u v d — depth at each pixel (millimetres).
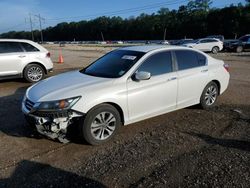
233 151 4484
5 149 4598
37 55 10297
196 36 106000
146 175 3805
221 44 26938
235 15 91250
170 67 5645
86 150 4547
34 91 4938
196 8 115562
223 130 5359
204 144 4746
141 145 4703
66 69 14039
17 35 170250
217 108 6684
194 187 3537
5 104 7180
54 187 3570
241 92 8273
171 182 3641
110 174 3836
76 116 4496
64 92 4574
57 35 165375
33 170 3965
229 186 3553
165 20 123562
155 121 5816
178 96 5773
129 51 5691
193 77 5992
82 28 155000
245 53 25766
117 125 4922
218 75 6602
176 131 5309
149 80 5223
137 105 5113
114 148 4605
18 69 9945
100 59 6055
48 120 4410
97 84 4801
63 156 4355
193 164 4074
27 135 5133
